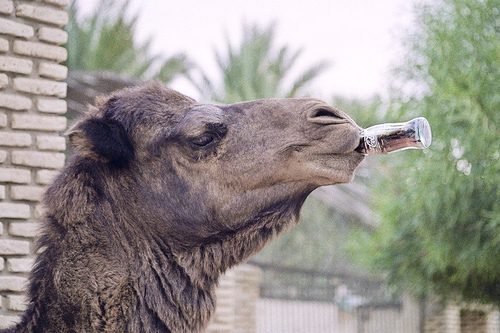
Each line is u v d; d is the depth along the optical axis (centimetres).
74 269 339
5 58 497
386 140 344
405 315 1478
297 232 2486
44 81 514
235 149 358
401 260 1152
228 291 1005
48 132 515
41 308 339
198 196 357
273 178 356
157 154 360
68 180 358
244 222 360
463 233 1028
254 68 2620
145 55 2192
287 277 1697
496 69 965
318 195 1967
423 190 1018
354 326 1562
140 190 359
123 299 342
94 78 950
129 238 353
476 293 1147
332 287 1602
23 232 495
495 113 968
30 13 509
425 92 1036
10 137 496
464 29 991
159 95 375
